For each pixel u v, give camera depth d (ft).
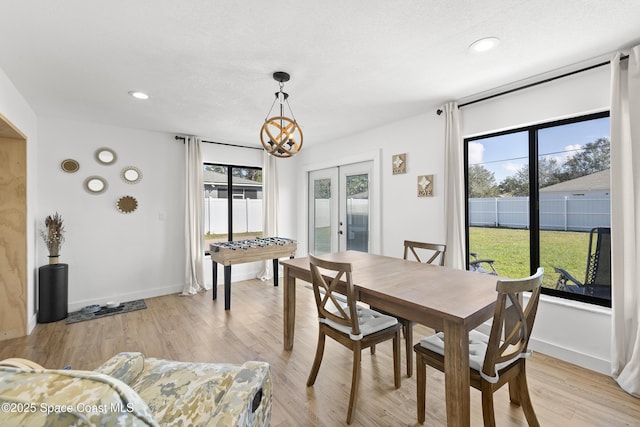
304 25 5.69
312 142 16.03
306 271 7.52
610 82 6.90
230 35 5.99
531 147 8.68
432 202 10.93
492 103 9.20
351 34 6.01
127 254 12.80
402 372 7.21
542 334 8.09
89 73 7.58
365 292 5.78
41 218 10.96
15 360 3.23
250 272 16.67
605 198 7.51
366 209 14.10
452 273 6.98
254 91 8.88
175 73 7.64
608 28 5.83
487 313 4.81
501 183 9.44
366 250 14.07
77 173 11.69
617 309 6.60
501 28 5.84
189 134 14.07
